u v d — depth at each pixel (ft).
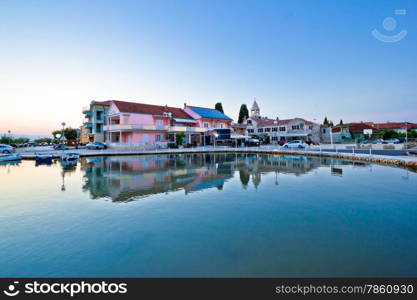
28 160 81.10
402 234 20.34
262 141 185.37
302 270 15.34
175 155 105.50
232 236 20.24
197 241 19.36
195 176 49.19
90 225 22.81
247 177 47.98
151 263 16.33
